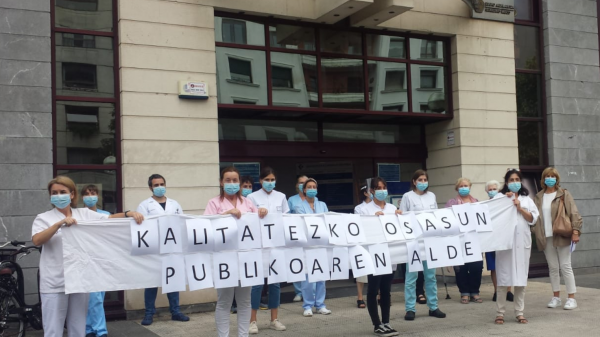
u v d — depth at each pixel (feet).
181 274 19.11
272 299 24.13
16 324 22.20
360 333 23.15
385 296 22.81
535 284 34.94
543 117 39.09
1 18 25.54
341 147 34.53
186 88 28.35
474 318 25.49
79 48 27.40
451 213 24.07
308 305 26.94
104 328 22.29
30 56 25.94
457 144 35.40
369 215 22.82
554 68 38.99
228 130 31.60
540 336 21.90
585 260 38.99
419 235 23.45
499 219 24.35
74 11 27.43
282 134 33.09
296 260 21.09
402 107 34.40
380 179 23.50
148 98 27.73
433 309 25.94
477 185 35.45
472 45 36.04
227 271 19.70
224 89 29.91
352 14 33.01
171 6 28.48
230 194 20.75
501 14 36.81
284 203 24.63
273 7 30.76
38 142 25.82
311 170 35.78
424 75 35.29
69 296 17.67
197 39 28.96
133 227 18.49
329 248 21.75
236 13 30.53
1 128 25.22
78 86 27.25
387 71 34.19
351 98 33.01
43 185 25.77
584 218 39.17
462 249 23.86
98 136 27.45
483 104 36.06
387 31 34.37
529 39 39.22
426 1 34.83
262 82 30.83
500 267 24.27
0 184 25.04
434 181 37.06
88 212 18.35
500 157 36.37
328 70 32.65
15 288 22.41
